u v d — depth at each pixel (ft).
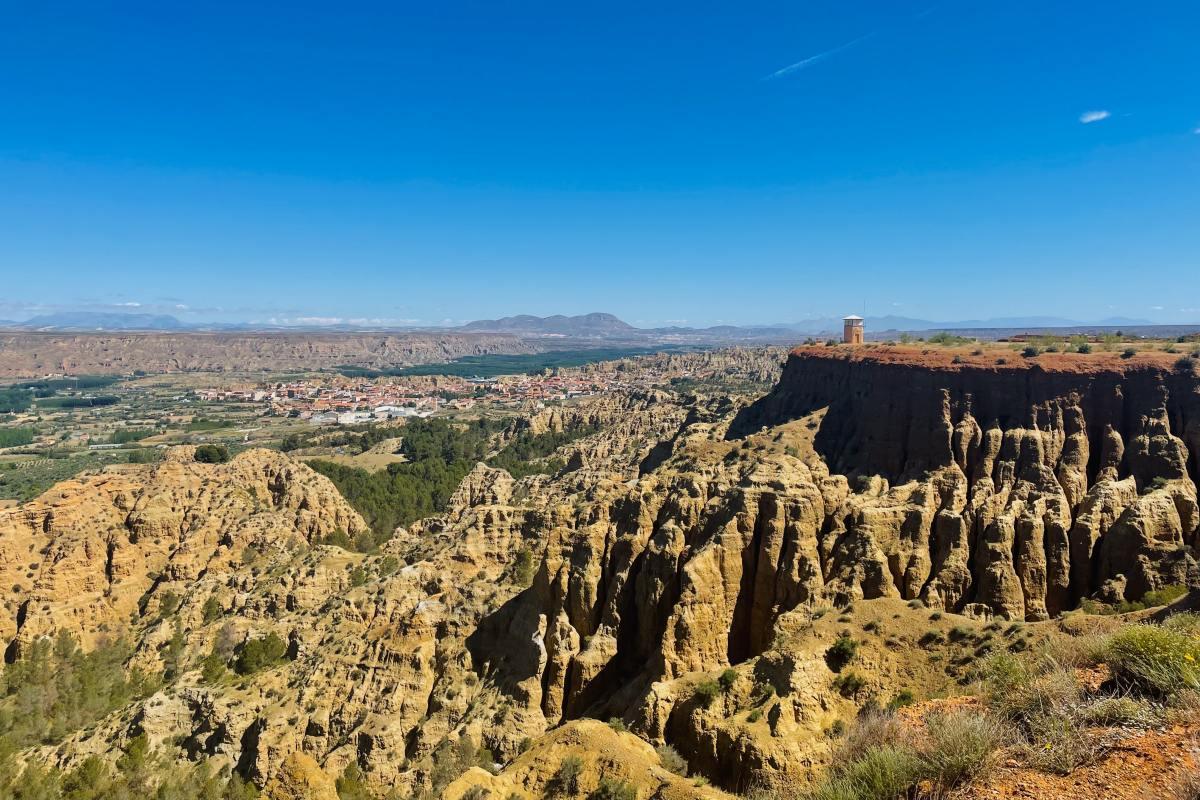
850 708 161.89
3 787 232.53
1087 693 80.07
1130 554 196.34
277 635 300.40
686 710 174.70
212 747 240.94
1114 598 190.80
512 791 151.74
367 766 216.95
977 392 254.27
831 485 238.27
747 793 143.13
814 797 79.41
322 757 225.97
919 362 276.00
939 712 92.38
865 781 72.28
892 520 222.28
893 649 172.14
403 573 292.40
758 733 155.12
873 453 272.51
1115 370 234.99
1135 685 78.48
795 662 167.22
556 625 231.91
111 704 287.69
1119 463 224.53
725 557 221.66
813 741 153.17
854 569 210.18
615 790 143.23
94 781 232.32
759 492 229.66
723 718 167.94
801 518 221.46
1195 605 136.98
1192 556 188.75
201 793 222.89
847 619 183.42
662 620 223.10
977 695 99.50
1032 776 65.26
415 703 233.35
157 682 299.99
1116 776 61.57
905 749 73.92
